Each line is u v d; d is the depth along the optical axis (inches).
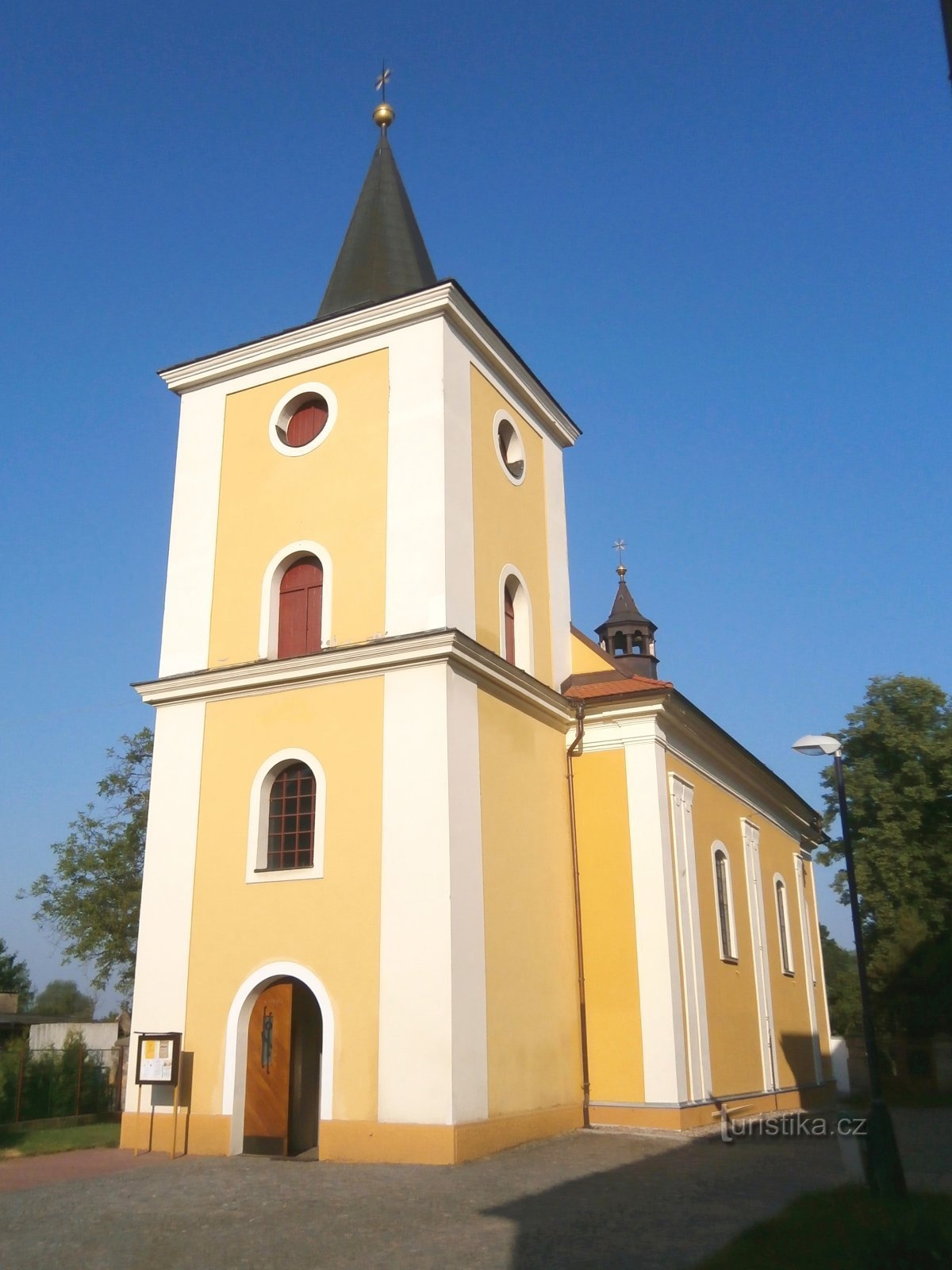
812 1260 342.3
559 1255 370.9
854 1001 1939.0
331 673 688.4
